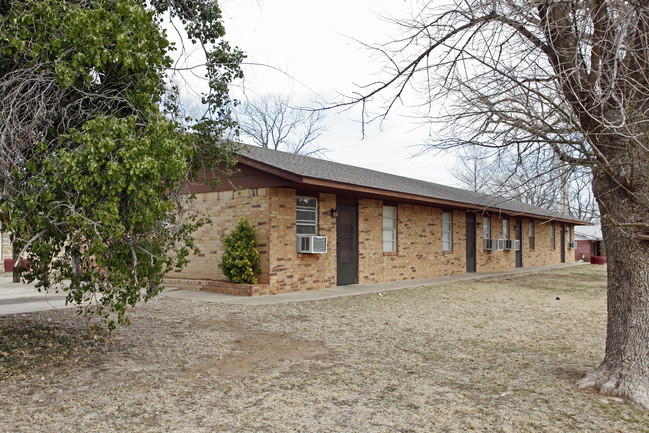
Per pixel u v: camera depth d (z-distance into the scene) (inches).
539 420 165.3
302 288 489.4
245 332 300.4
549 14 203.3
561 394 191.3
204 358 240.1
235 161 274.5
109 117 186.2
